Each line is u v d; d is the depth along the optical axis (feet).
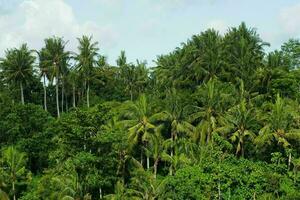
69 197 172.76
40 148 231.91
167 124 232.12
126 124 217.77
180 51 282.36
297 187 169.37
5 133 246.06
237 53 265.34
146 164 232.94
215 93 219.61
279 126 199.62
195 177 168.55
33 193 190.08
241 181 166.20
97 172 177.37
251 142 209.56
